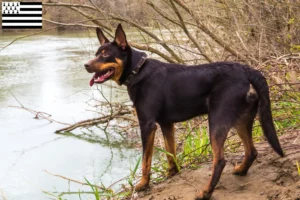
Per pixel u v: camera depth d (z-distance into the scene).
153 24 8.67
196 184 4.32
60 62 16.22
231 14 8.87
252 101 3.84
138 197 4.34
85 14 7.86
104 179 5.99
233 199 3.83
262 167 4.33
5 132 8.49
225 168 4.50
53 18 10.66
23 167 6.61
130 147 7.69
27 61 16.47
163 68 4.19
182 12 9.23
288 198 3.63
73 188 5.71
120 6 8.80
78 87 12.17
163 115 4.24
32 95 11.34
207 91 3.97
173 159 4.72
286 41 8.02
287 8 8.32
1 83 12.73
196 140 5.54
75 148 7.62
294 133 5.06
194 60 8.03
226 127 3.80
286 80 6.10
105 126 8.91
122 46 4.19
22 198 5.41
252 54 7.54
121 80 4.29
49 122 9.15
